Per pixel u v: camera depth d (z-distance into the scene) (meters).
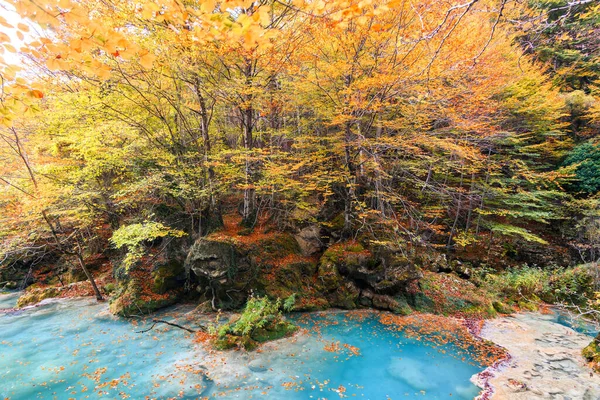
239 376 6.66
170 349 7.83
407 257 10.89
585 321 9.86
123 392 6.16
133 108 11.20
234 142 15.45
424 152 12.33
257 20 2.50
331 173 11.23
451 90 9.35
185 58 9.38
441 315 10.17
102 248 14.67
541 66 15.66
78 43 2.61
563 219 14.26
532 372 6.94
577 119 15.52
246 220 12.56
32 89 2.97
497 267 13.35
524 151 14.52
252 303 8.95
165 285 10.83
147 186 10.58
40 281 13.77
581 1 3.49
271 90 11.11
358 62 9.34
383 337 8.66
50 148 11.50
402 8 7.43
